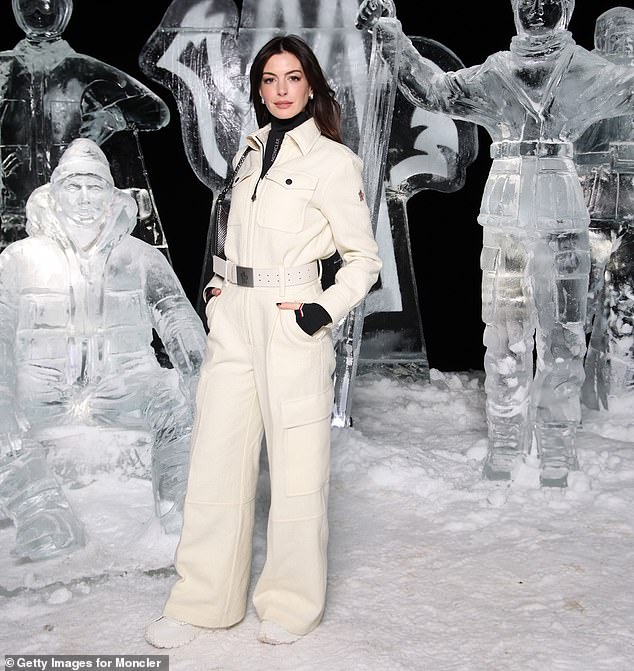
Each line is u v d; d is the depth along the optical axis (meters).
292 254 2.67
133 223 3.83
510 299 4.07
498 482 4.12
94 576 3.21
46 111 5.05
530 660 2.68
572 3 3.90
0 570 3.26
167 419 3.65
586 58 3.91
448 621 2.91
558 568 3.26
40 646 2.76
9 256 3.71
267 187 2.68
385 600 3.04
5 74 5.00
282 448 2.67
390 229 5.65
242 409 2.74
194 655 2.71
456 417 5.23
